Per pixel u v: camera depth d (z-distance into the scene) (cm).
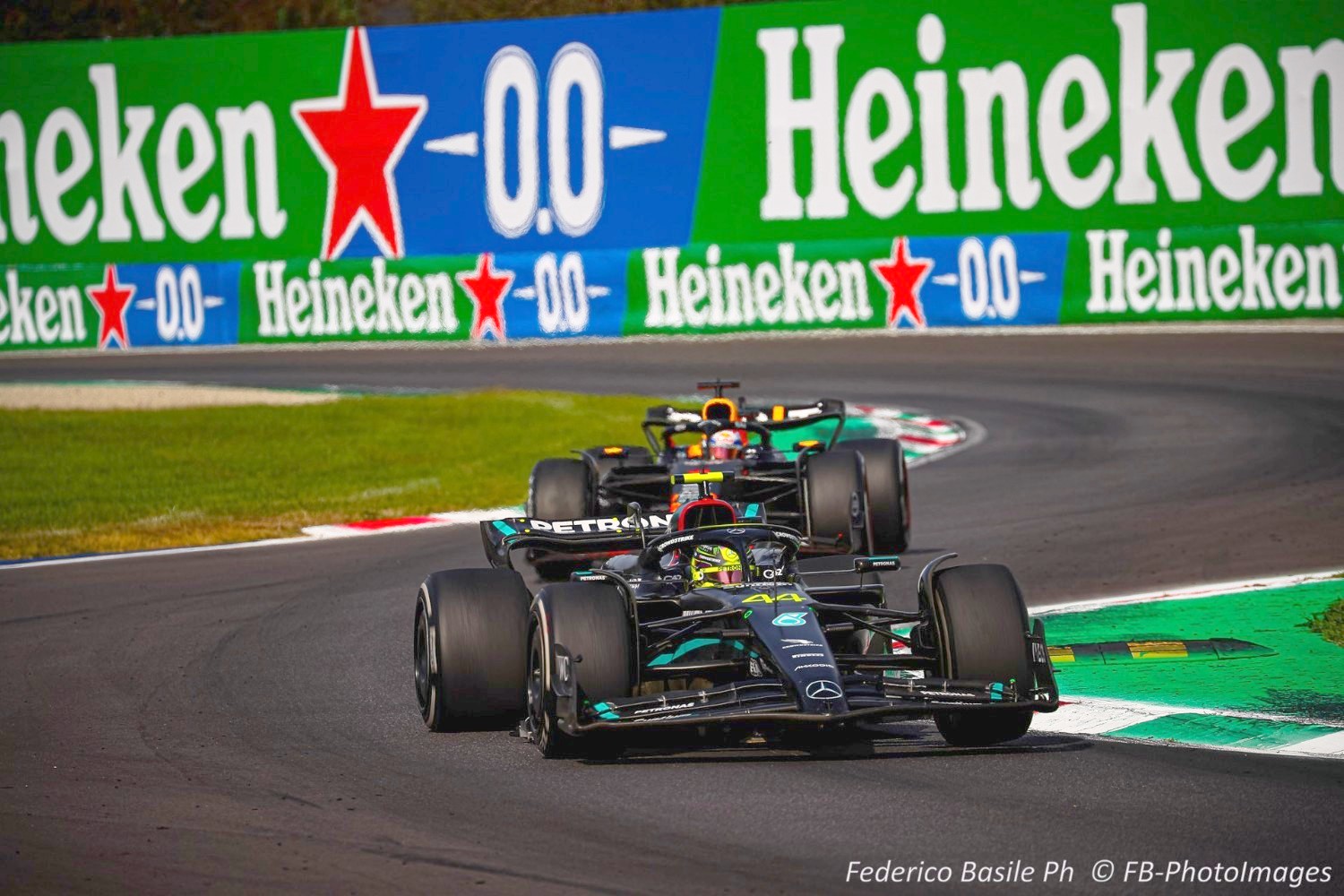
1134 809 2348
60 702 3397
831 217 11088
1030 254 10631
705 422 4725
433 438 8206
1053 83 10638
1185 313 10406
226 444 8244
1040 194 10725
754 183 11194
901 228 10969
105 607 4512
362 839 2338
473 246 11662
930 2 10788
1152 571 4541
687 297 11188
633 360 10488
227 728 3123
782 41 11069
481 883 2117
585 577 2959
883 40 10894
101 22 14050
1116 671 3397
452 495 6562
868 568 3022
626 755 2789
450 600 2995
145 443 8350
